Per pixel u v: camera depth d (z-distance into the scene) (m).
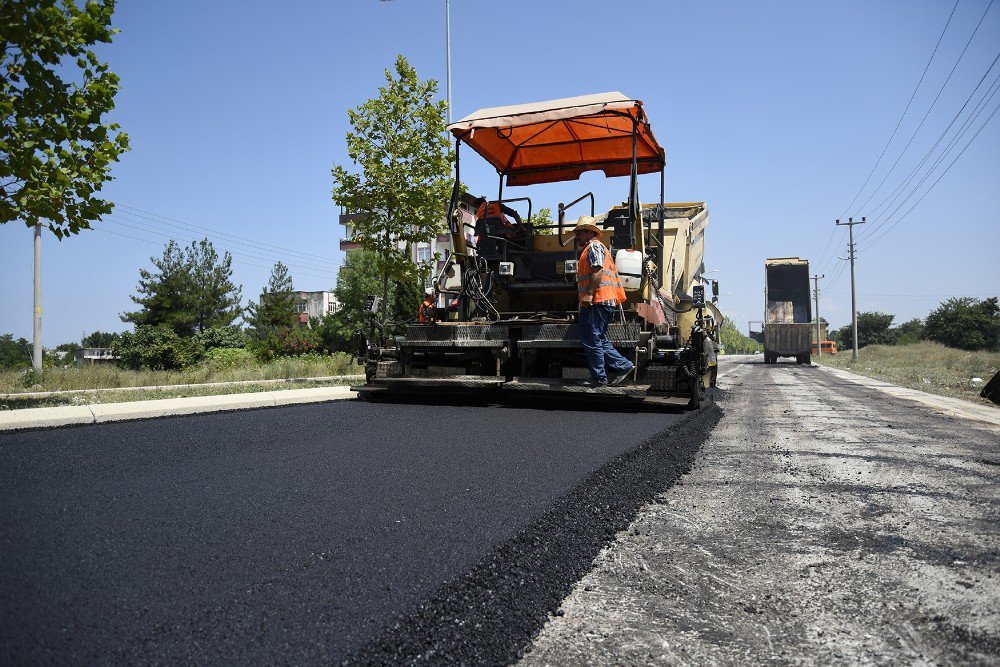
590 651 1.99
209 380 15.36
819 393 13.02
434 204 13.57
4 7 7.14
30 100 7.38
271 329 31.78
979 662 1.92
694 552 2.95
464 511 3.21
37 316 17.81
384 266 13.92
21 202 7.36
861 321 91.12
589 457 4.55
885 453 5.54
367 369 8.61
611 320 7.24
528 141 8.89
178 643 1.83
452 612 2.12
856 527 3.33
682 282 11.28
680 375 7.38
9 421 5.89
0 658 1.71
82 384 13.45
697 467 4.92
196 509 3.21
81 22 7.48
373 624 1.97
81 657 1.74
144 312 31.92
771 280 36.75
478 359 8.08
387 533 2.85
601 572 2.69
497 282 8.27
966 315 59.06
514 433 5.63
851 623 2.20
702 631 2.13
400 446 4.97
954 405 10.34
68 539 2.74
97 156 7.70
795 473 4.69
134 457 4.54
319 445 5.02
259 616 2.01
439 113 13.66
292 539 2.76
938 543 3.06
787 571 2.70
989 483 4.36
